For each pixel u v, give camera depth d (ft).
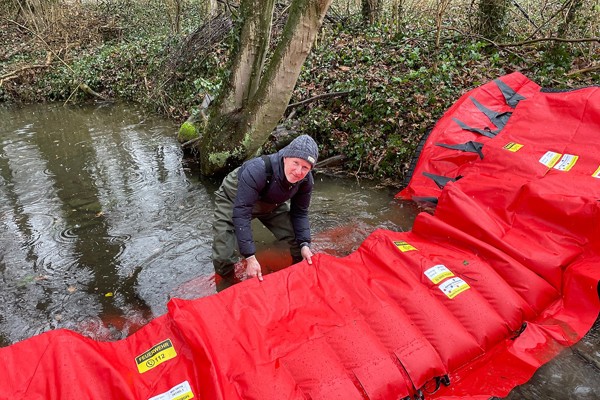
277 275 9.16
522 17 29.19
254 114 17.38
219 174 18.62
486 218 10.82
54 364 6.82
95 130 27.07
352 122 18.89
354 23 32.48
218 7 40.04
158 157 21.56
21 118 31.63
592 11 23.09
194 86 28.96
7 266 12.55
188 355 7.39
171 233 14.12
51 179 19.25
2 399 6.48
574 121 12.90
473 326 8.28
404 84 19.35
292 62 16.37
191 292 11.09
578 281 9.19
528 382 7.52
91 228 14.64
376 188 16.63
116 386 6.73
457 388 7.54
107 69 37.83
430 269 9.16
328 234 13.48
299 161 9.07
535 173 11.99
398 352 7.57
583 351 8.12
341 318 8.19
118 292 11.24
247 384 6.82
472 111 15.53
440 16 22.39
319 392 6.79
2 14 50.44
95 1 58.08
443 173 14.83
